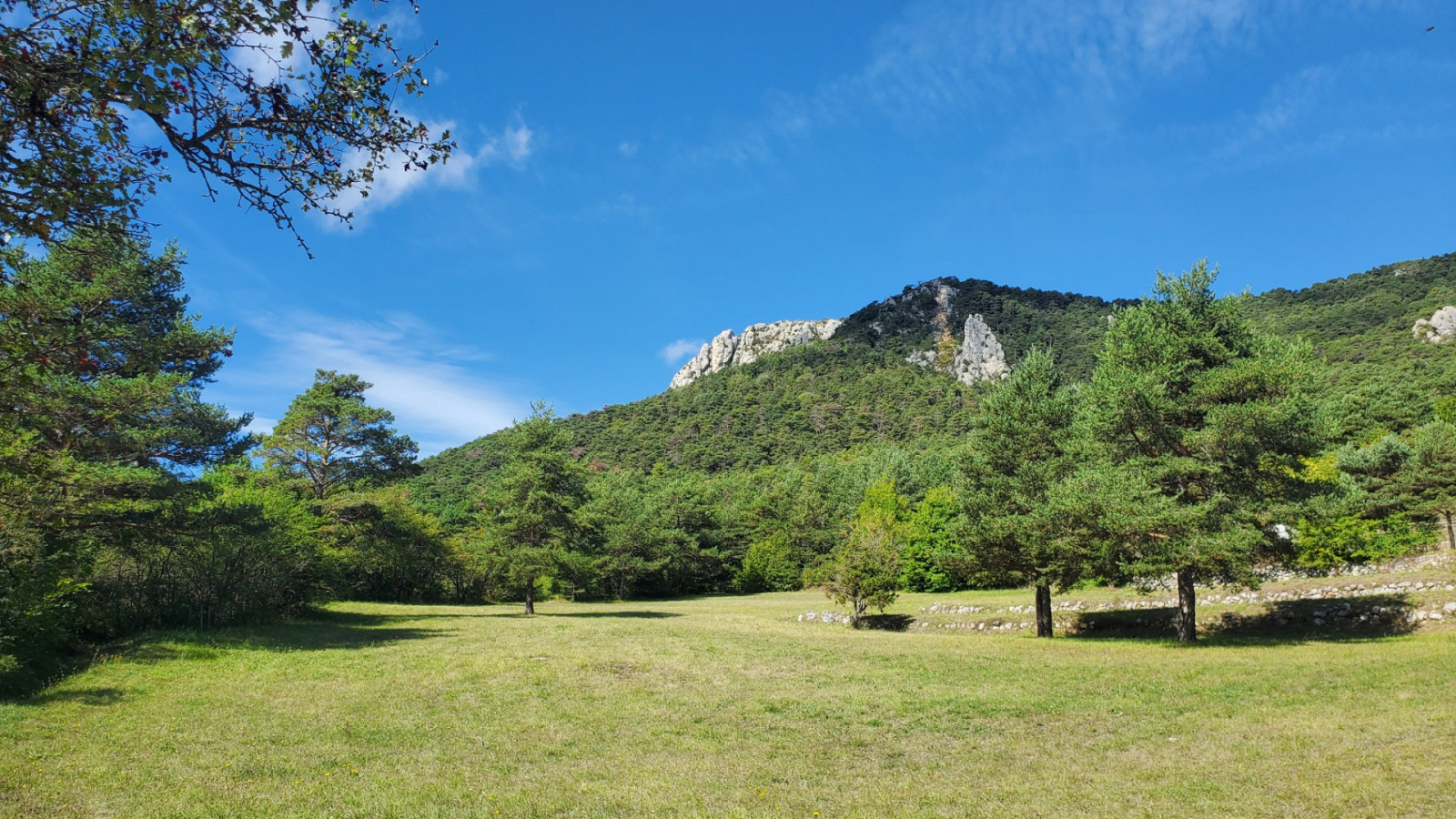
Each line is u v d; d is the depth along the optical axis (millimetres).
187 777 7848
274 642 18734
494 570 32438
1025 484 21109
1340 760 7012
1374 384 50188
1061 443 21234
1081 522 18391
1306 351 16734
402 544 35375
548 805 6938
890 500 49375
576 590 46969
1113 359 19719
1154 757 7855
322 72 5320
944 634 23578
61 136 4723
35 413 12289
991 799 6805
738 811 6711
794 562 55469
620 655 17062
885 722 10398
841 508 56750
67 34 4668
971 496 22188
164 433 19391
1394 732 7773
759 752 8953
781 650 18156
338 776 7922
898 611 30031
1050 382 22578
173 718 10586
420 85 5621
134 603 19141
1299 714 9016
